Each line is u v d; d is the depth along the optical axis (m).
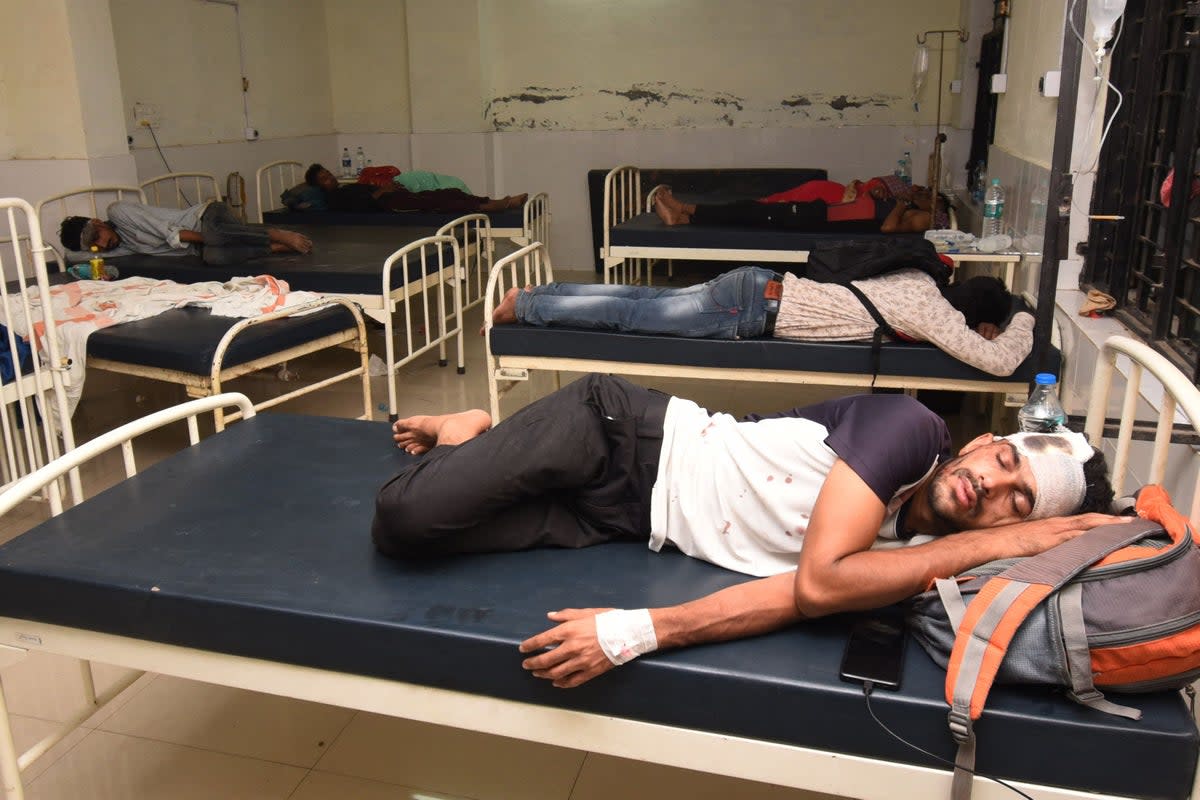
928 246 3.21
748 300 3.04
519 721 1.42
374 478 1.99
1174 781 1.18
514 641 1.38
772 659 1.34
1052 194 2.23
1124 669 1.19
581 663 1.32
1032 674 1.22
